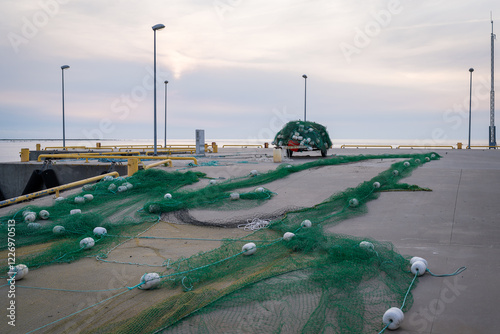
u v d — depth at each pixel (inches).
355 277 177.5
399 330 139.6
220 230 293.4
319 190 434.6
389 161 730.2
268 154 1128.2
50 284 194.5
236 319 148.8
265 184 470.9
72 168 761.6
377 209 335.3
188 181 480.1
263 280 182.2
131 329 142.3
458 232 263.4
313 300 162.6
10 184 847.1
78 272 210.8
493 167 629.9
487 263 203.6
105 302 173.9
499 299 161.5
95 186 426.9
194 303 160.2
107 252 243.3
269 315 151.2
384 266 191.6
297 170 570.9
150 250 248.4
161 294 181.5
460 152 1273.4
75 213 296.4
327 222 293.6
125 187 417.4
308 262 201.3
